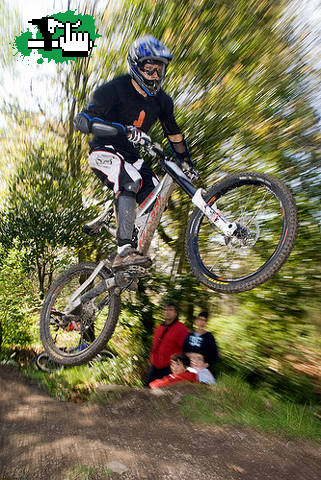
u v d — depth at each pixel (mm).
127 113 2916
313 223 4297
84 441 2689
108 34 6367
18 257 7020
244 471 2463
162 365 4480
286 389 4383
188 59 5305
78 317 3488
